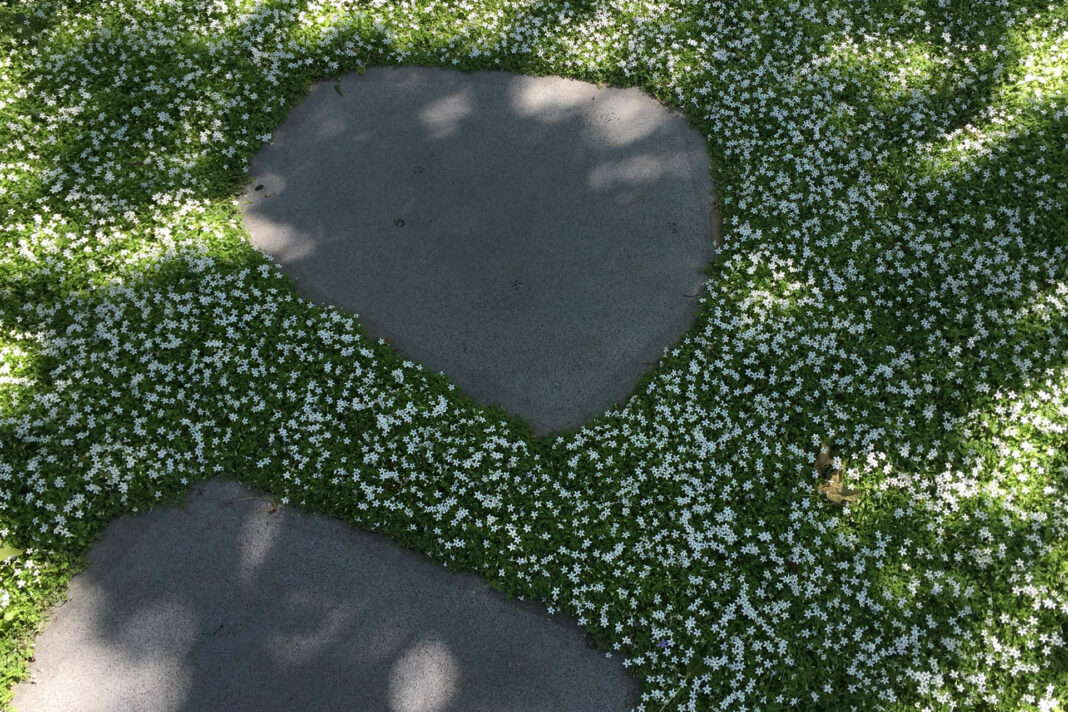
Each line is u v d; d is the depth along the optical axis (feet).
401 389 4.19
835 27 4.90
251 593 3.92
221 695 3.81
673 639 3.84
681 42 4.88
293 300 4.33
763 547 3.95
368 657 3.85
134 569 3.94
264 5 4.90
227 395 4.14
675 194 4.58
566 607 3.90
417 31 4.90
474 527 3.97
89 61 4.75
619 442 4.10
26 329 4.22
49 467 4.01
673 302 4.37
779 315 4.30
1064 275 4.33
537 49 4.88
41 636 3.85
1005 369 4.18
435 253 4.46
